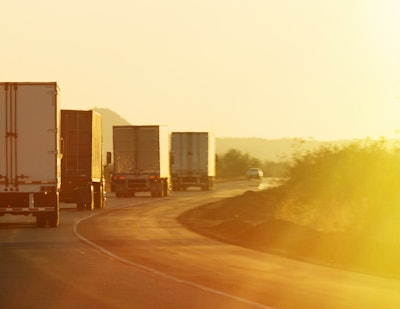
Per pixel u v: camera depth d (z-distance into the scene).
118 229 57.44
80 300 25.92
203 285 29.38
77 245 45.31
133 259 38.09
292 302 25.77
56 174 58.81
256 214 76.44
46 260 37.75
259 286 29.22
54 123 58.72
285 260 38.25
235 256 39.69
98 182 86.50
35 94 58.59
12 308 24.38
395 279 32.06
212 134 150.62
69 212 79.56
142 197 116.44
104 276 31.92
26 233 54.22
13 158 58.59
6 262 36.91
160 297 26.58
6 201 58.75
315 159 72.44
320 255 40.72
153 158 116.38
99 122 87.56
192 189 157.25
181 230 56.47
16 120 58.66
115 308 24.39
